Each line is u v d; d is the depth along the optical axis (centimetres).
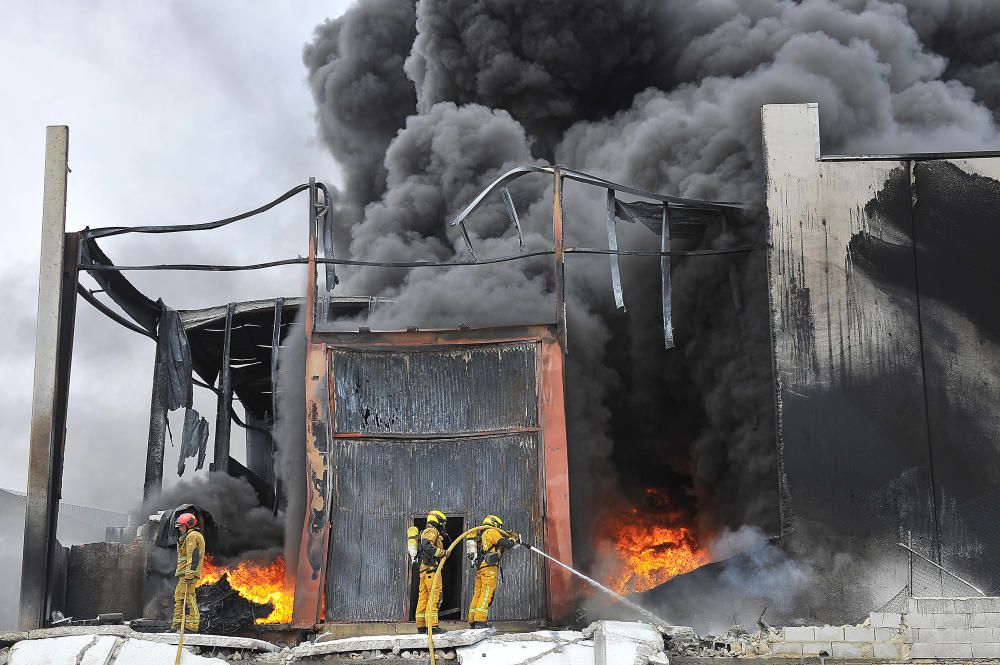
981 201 1090
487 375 1085
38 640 831
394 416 1077
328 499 1038
